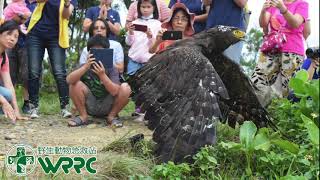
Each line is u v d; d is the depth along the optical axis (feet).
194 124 12.12
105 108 19.60
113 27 22.38
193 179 11.71
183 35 19.10
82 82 19.51
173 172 11.36
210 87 12.36
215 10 18.76
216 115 12.16
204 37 14.28
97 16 23.59
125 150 14.17
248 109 15.10
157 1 20.43
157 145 12.62
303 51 19.58
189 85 12.54
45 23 21.01
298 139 14.16
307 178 10.85
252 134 12.05
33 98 21.42
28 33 21.18
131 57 20.25
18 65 23.07
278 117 15.62
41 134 17.37
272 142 12.00
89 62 18.81
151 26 19.98
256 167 12.37
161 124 12.55
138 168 12.23
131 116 22.13
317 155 9.37
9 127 18.58
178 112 12.41
